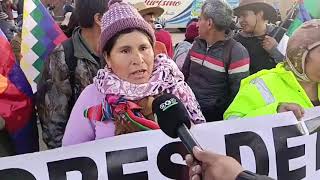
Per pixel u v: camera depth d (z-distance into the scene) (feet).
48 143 8.26
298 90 6.82
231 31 10.61
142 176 6.10
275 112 6.64
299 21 11.66
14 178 5.93
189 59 11.21
